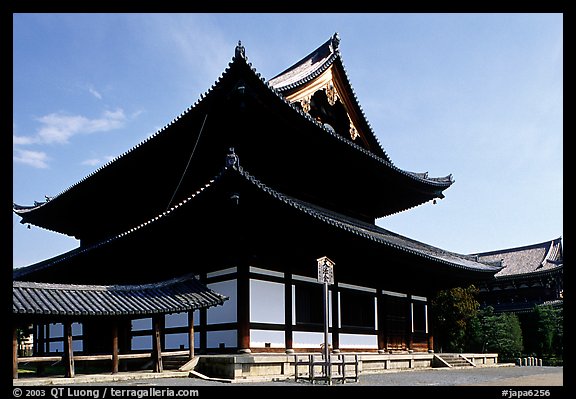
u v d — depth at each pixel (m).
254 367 19.47
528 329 58.72
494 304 67.19
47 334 30.83
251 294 20.97
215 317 21.56
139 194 31.80
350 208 33.66
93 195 32.62
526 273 63.88
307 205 26.88
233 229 20.78
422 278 32.34
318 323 24.16
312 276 24.42
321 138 25.59
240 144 24.34
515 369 32.53
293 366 20.98
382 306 29.02
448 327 52.66
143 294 19.47
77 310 16.41
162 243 23.73
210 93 21.95
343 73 29.16
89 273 29.75
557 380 22.25
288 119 23.72
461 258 36.53
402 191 33.81
